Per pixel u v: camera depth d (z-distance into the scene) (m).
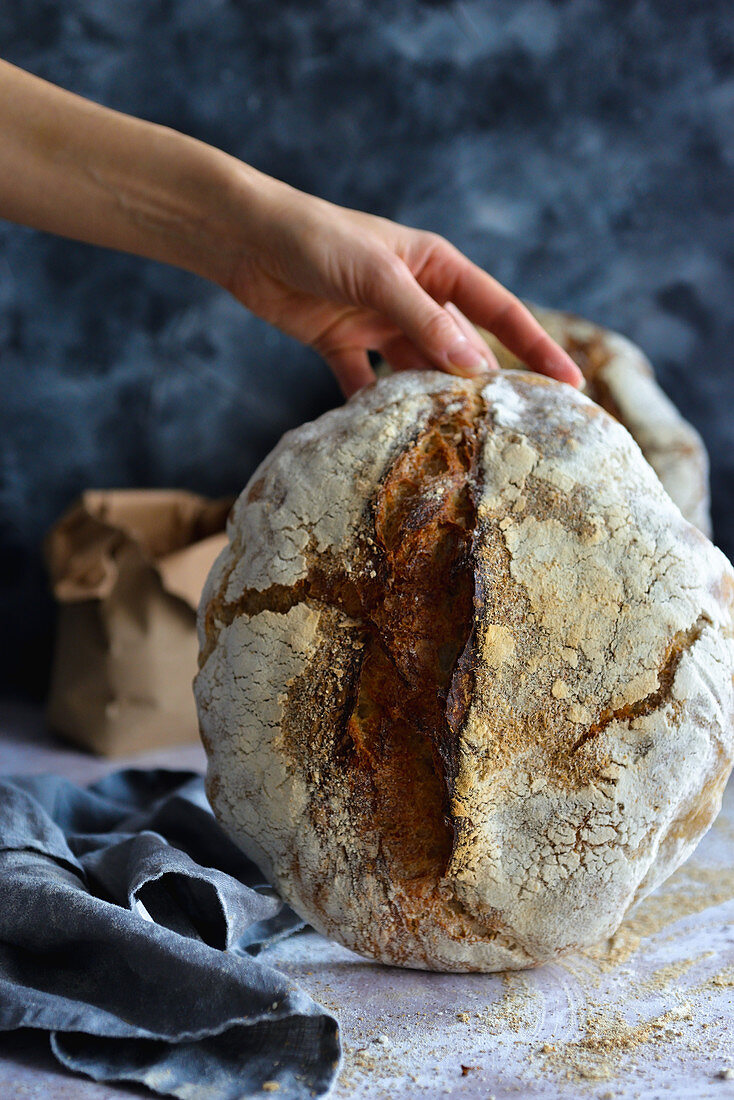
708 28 0.97
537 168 0.99
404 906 0.46
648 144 0.99
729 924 0.52
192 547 0.83
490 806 0.45
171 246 0.60
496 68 0.98
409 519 0.47
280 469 0.49
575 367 0.60
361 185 0.99
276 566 0.47
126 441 1.00
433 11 0.96
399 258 0.57
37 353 0.97
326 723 0.46
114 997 0.44
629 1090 0.42
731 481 1.02
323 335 0.63
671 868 0.48
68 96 0.58
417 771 0.46
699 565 0.47
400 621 0.46
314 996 0.47
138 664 0.82
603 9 0.97
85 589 0.81
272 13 0.95
